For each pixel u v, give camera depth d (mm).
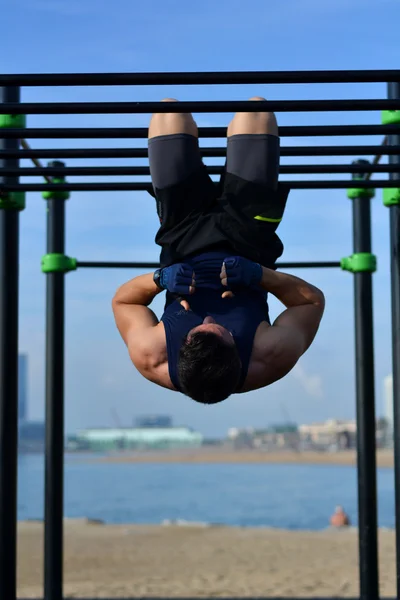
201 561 12086
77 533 16031
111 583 10211
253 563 11867
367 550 5824
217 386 3158
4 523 4785
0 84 3264
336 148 3820
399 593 4793
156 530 16562
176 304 3410
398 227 4895
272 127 3541
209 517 27781
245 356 3281
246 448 174625
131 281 3600
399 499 4820
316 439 168625
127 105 3334
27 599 9227
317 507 32094
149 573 11023
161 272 3436
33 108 3340
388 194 4844
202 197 3496
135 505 34156
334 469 92750
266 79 3238
